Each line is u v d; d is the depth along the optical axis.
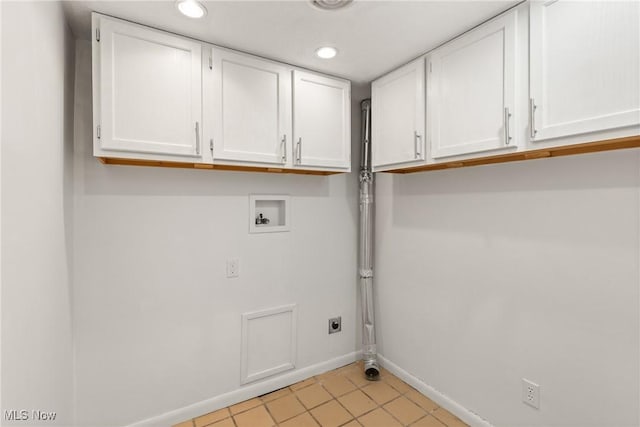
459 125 1.58
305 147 1.95
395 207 2.35
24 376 0.82
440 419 1.88
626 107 1.04
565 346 1.43
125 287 1.71
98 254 1.65
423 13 1.42
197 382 1.92
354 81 2.20
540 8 1.26
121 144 1.43
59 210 1.26
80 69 1.61
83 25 1.50
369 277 2.46
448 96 1.64
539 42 1.26
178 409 1.87
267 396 2.13
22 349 0.80
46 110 1.05
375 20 1.48
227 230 2.01
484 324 1.76
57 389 1.23
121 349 1.71
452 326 1.94
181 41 1.57
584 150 1.30
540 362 1.52
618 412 1.27
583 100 1.14
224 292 2.01
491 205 1.72
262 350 2.15
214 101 1.66
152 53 1.50
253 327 2.12
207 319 1.95
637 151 1.21
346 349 2.55
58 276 1.24
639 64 1.01
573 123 1.17
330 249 2.45
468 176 1.84
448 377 1.97
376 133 2.09
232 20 1.47
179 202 1.85
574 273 1.39
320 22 1.50
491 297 1.72
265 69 1.82
